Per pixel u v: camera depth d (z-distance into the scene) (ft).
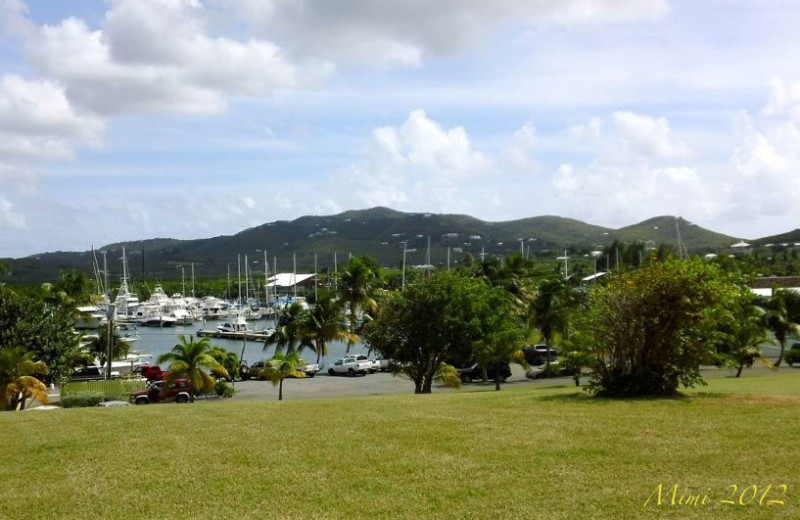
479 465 35.73
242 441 43.70
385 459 37.70
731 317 62.28
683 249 464.24
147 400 123.95
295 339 210.59
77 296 251.80
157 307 451.94
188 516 29.78
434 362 124.88
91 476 36.68
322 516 29.12
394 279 387.14
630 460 35.40
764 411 48.08
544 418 48.34
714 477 31.91
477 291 125.29
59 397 124.47
